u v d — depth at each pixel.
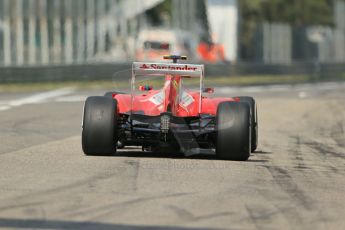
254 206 28.05
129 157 40.53
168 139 40.06
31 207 26.69
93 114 39.47
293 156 45.50
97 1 159.75
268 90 122.81
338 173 38.28
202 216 25.92
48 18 146.88
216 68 139.38
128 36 167.50
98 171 35.25
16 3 140.88
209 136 41.81
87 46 155.75
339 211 27.83
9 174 34.00
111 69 128.25
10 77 108.94
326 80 165.25
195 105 41.06
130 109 40.47
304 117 76.38
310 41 191.62
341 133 62.72
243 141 39.34
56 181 32.22
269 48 178.12
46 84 115.81
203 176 34.62
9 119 64.38
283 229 24.44
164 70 39.59
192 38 169.00
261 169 37.97
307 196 30.70
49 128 58.44
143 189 30.67
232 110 39.56
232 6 177.75
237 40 178.75
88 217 25.25
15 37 140.00
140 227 23.95
